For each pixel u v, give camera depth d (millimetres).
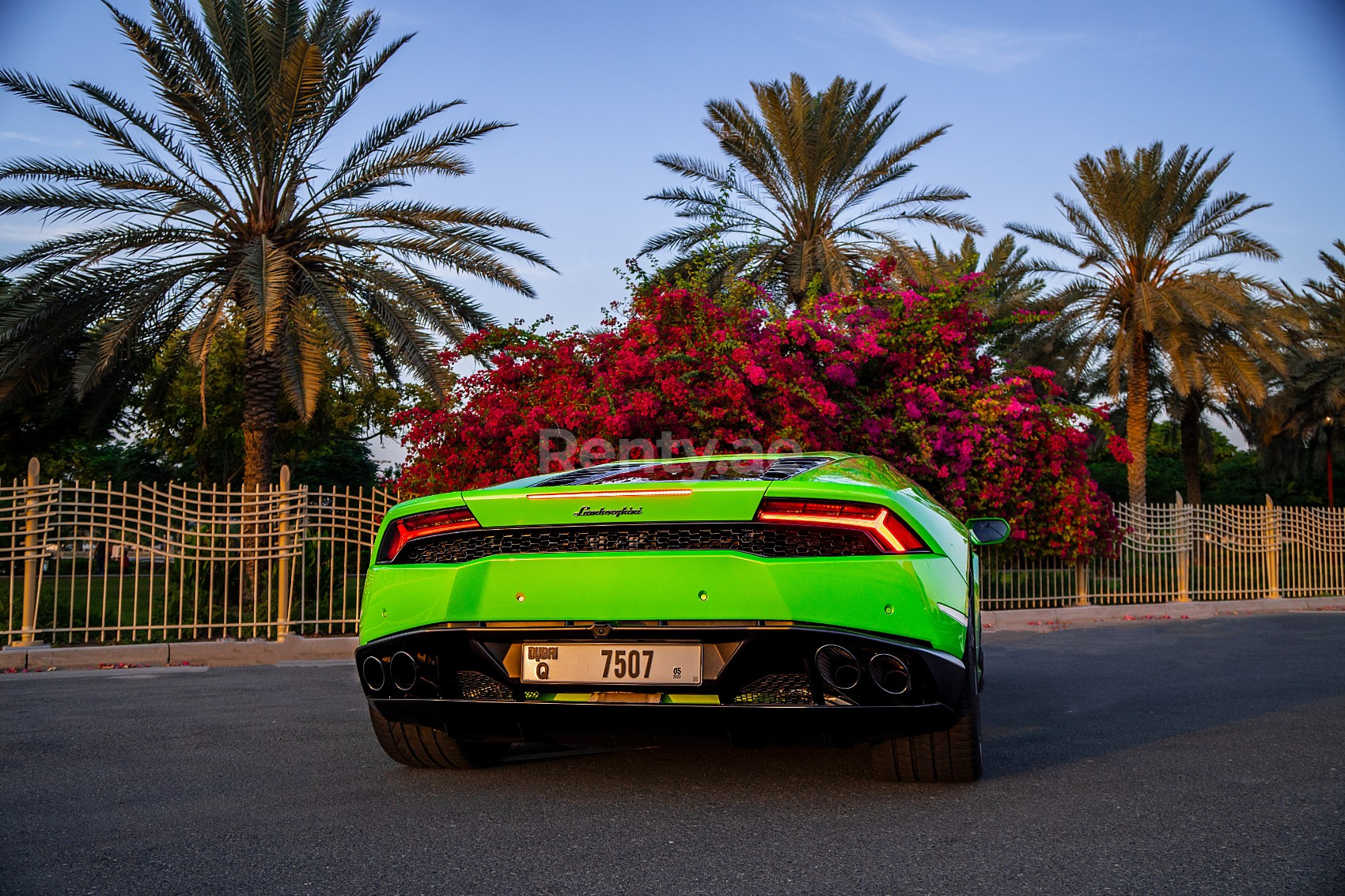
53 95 13484
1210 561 16094
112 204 14172
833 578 3203
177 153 14531
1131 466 24562
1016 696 6254
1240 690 6430
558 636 3344
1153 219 22641
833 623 3176
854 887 2645
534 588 3361
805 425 9945
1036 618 13344
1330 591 17438
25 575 9039
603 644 3322
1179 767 4082
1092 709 5719
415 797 3631
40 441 20391
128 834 3201
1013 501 12977
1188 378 21922
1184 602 15250
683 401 9344
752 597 3193
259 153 14617
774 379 9891
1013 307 23922
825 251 19422
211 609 9531
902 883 2672
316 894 2627
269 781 3934
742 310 10938
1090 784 3770
